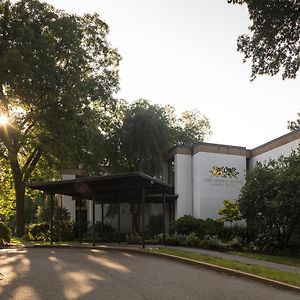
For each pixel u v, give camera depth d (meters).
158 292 10.09
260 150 31.33
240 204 23.83
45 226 30.19
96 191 22.70
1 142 31.77
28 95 28.25
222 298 9.64
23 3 29.59
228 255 18.62
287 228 22.38
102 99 33.19
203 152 31.30
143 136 33.06
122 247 20.34
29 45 28.05
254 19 15.45
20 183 33.62
